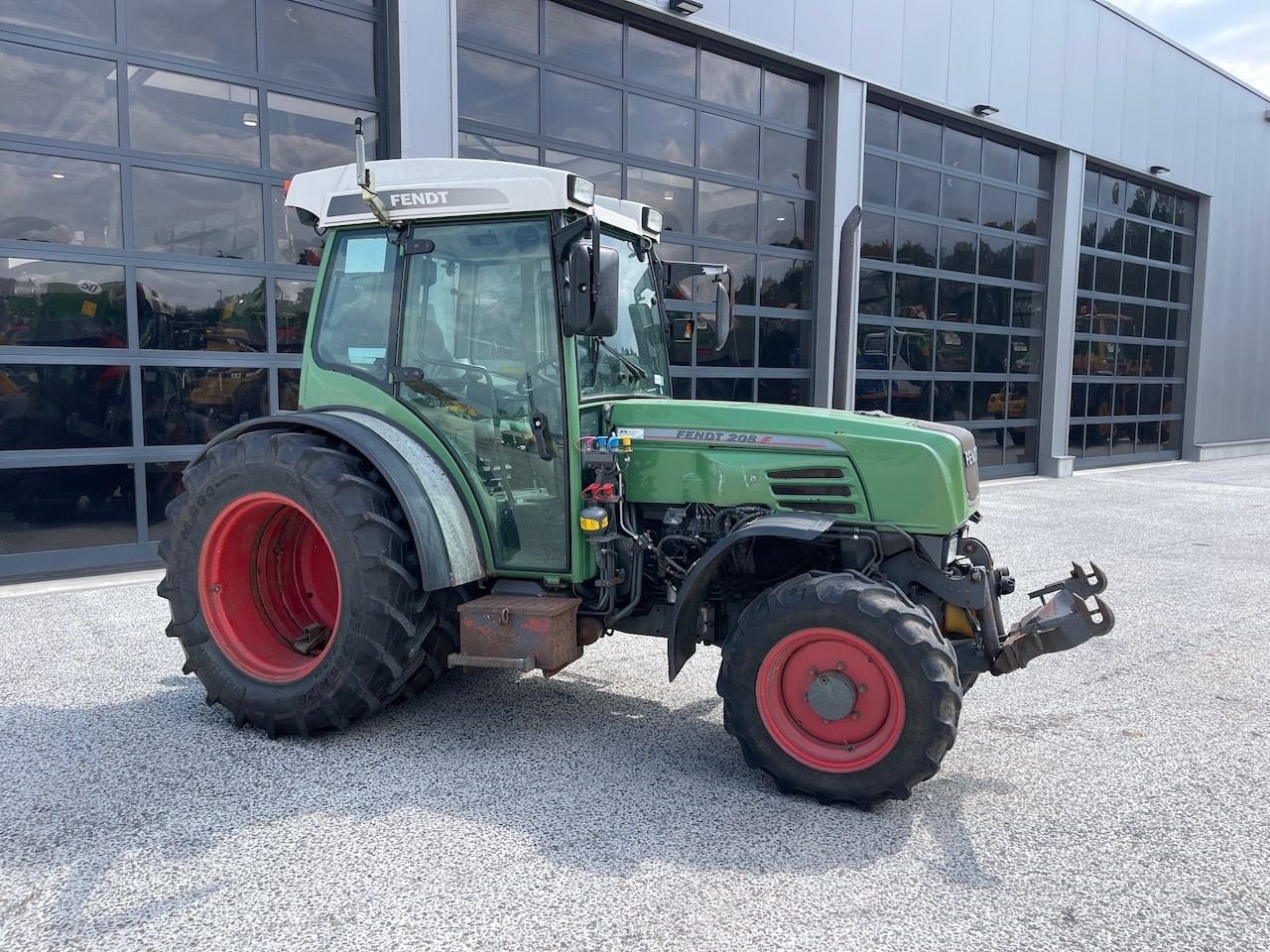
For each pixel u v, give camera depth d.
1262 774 3.38
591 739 3.64
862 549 3.49
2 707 3.90
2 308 6.03
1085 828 2.93
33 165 6.07
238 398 7.00
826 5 10.30
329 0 7.18
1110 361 15.73
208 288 6.81
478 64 7.96
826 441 3.50
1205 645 5.16
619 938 2.26
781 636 3.09
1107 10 13.95
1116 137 14.51
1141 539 8.52
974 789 3.23
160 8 6.48
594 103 8.78
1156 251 16.39
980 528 9.13
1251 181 18.05
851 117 10.77
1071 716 4.01
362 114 7.45
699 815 2.97
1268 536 8.78
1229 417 18.61
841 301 4.68
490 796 3.09
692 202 9.68
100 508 6.49
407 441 3.62
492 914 2.37
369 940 2.24
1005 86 12.57
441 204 3.56
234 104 6.84
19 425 6.14
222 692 3.63
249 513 3.67
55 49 6.09
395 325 3.73
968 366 13.02
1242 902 2.49
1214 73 16.45
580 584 3.62
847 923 2.35
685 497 3.64
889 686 2.98
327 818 2.91
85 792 3.07
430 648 3.73
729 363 10.18
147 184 6.50
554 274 3.43
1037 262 13.96
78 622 5.27
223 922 2.31
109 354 6.42
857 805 3.03
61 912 2.35
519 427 3.56
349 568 3.38
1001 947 2.26
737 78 9.96
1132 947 2.26
